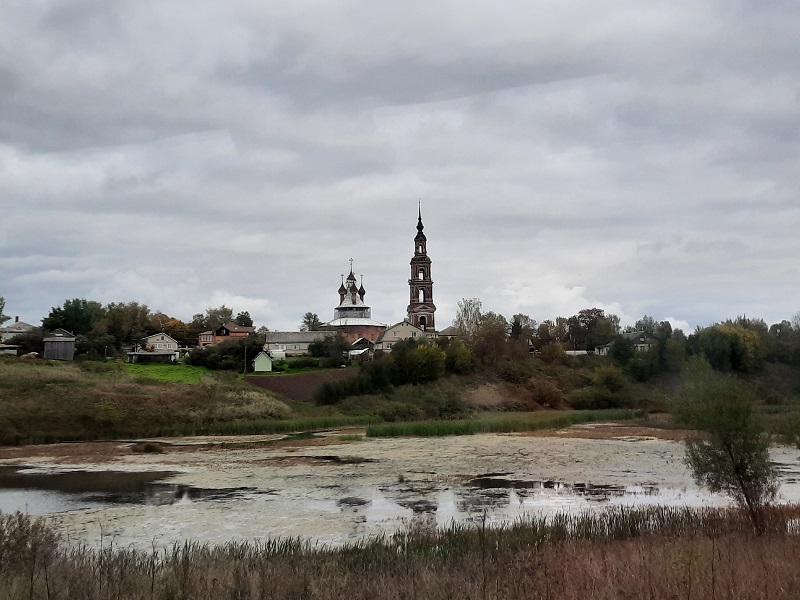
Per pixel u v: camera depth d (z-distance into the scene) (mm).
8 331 159500
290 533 28109
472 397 114312
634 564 14773
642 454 56062
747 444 23422
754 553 16062
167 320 197500
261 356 130750
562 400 119500
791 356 134375
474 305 163125
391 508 33750
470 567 15727
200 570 16078
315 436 76000
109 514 33094
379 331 182375
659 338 145875
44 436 72562
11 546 18109
